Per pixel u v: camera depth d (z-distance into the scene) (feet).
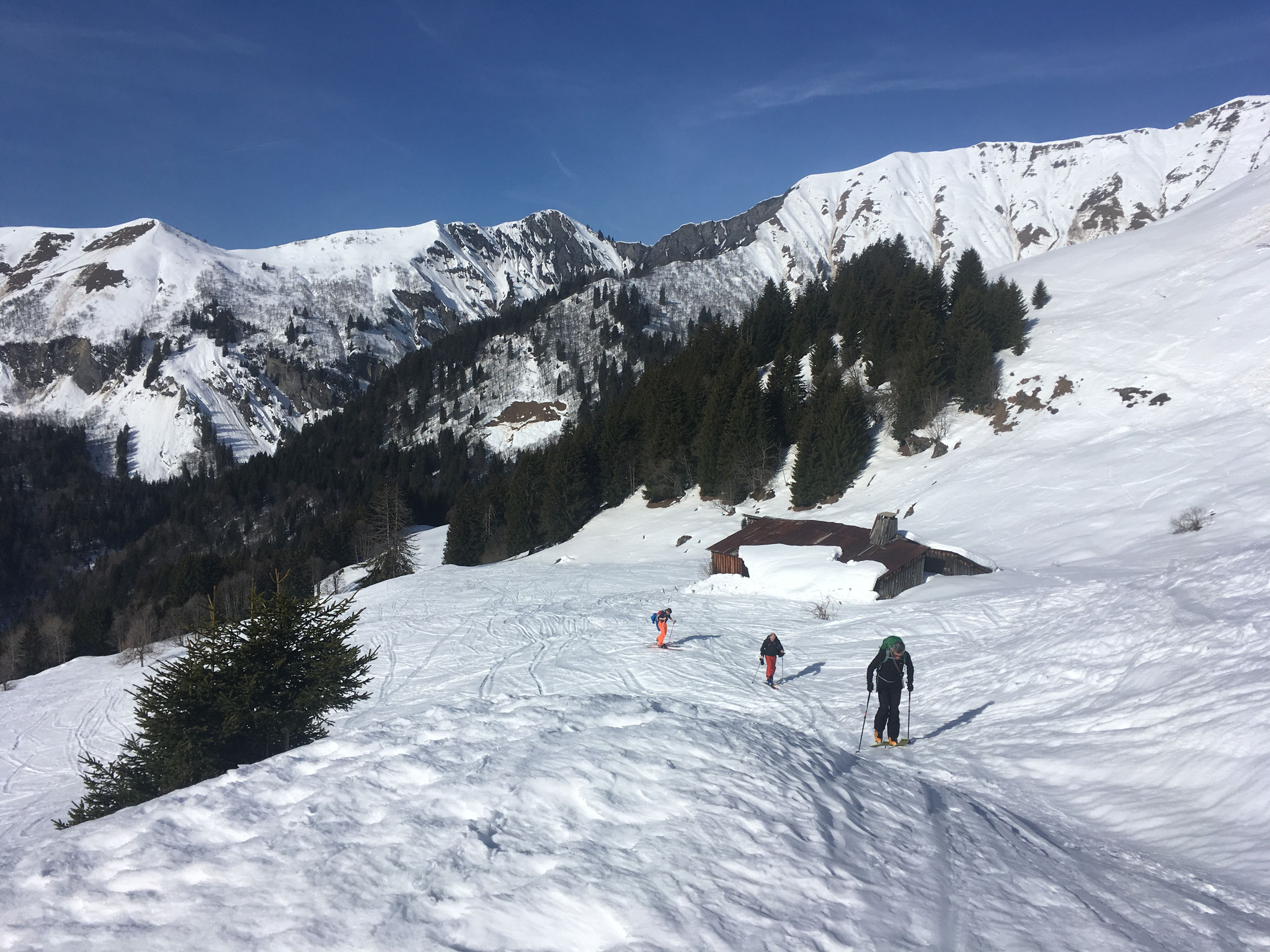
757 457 193.16
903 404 178.60
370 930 11.10
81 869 13.60
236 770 18.49
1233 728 20.71
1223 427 129.18
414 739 20.67
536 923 11.39
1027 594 66.80
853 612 78.02
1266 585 33.12
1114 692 28.43
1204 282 187.11
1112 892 14.78
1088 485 127.65
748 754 19.30
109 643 198.49
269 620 46.80
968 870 15.07
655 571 144.97
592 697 24.75
